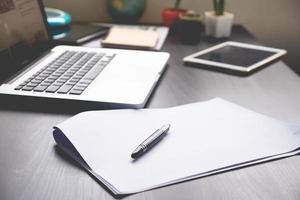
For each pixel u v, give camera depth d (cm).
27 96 58
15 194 38
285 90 65
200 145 47
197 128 51
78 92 59
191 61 78
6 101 60
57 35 95
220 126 51
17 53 70
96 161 43
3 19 68
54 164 44
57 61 73
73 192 39
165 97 62
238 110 56
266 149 46
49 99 58
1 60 65
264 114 56
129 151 45
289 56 130
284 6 123
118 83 63
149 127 51
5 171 42
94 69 69
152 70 69
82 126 50
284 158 44
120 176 41
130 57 76
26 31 75
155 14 123
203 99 61
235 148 46
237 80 70
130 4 110
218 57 81
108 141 47
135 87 62
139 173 41
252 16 125
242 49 87
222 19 98
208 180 40
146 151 45
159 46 90
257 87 66
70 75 66
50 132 51
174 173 41
